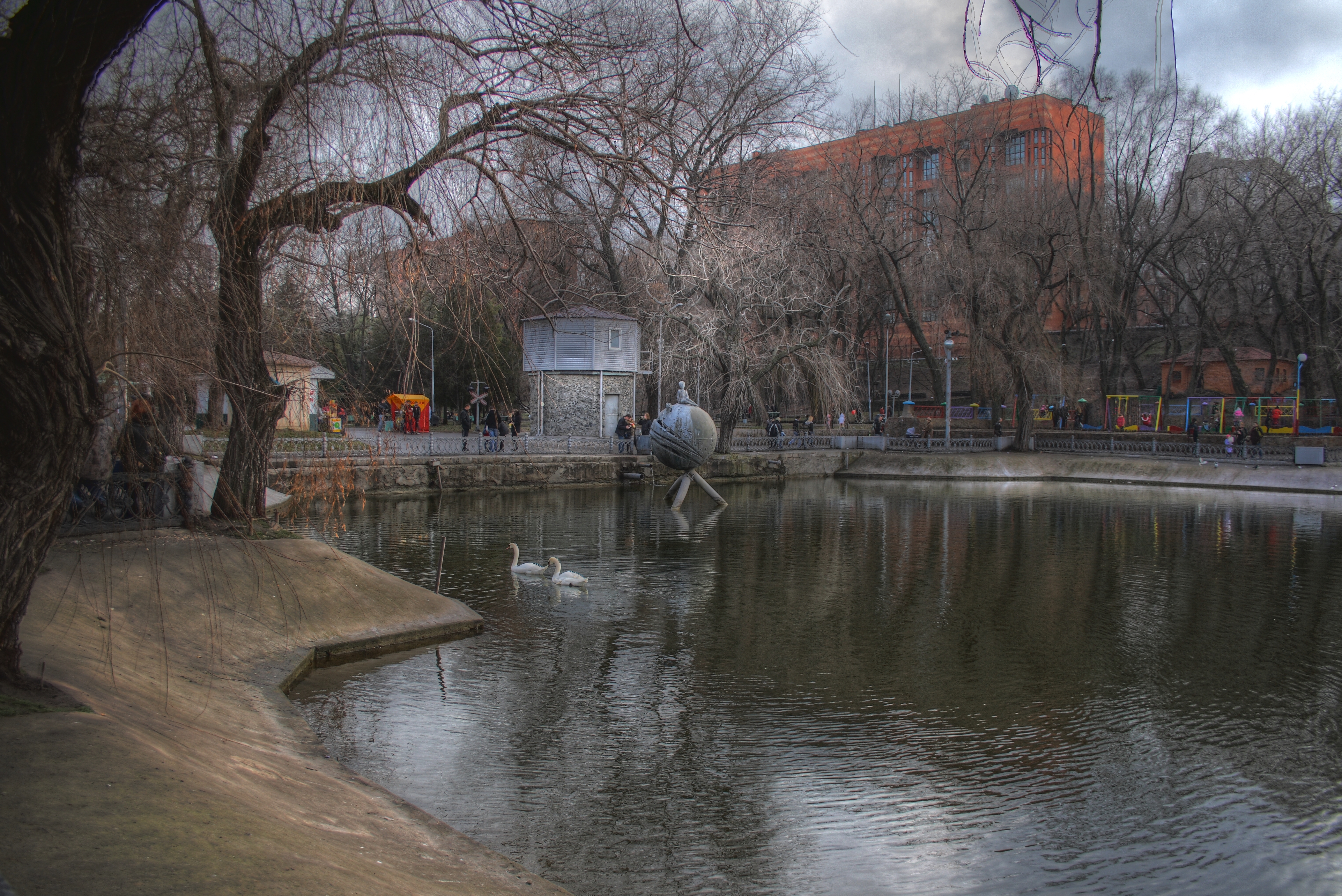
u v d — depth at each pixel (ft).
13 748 14.60
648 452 115.03
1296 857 20.90
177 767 15.47
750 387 119.24
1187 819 22.75
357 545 60.64
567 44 23.09
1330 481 107.04
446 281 27.66
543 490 100.73
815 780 24.47
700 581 51.72
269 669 29.19
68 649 22.93
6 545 15.97
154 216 19.97
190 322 21.52
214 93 20.63
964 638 39.81
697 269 90.68
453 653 34.76
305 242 25.20
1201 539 70.59
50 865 10.82
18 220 14.28
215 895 10.68
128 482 31.30
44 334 14.82
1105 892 19.16
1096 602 47.39
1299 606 46.65
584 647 36.63
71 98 14.28
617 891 18.52
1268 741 28.07
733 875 19.34
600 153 26.17
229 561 33.42
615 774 24.39
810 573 54.80
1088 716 30.09
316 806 17.39
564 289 30.48
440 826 18.47
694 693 31.45
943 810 22.88
